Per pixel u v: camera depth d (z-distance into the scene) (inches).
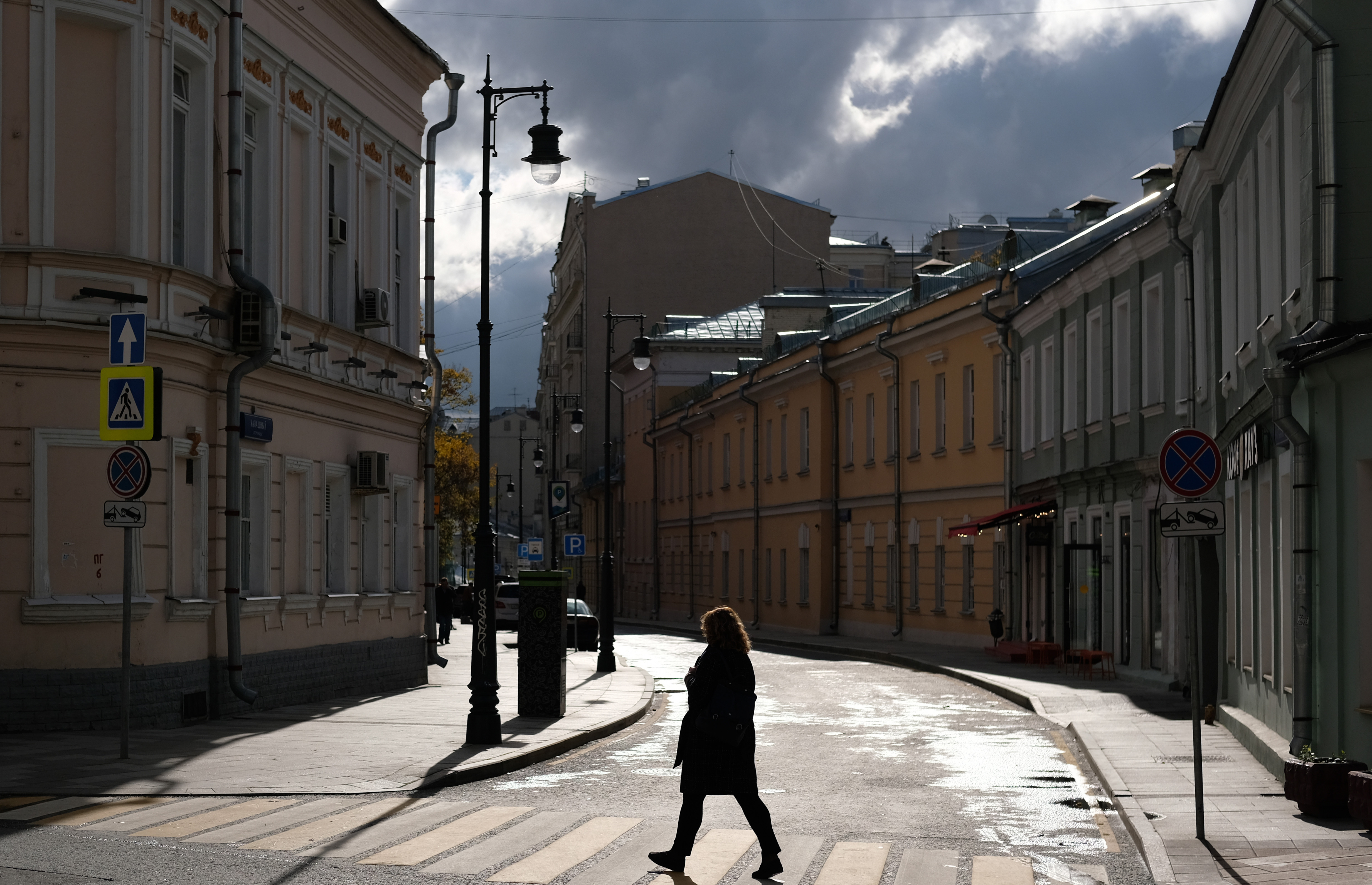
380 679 931.3
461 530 2632.9
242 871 353.4
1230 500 732.7
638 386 2891.2
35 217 622.8
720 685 374.3
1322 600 496.7
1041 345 1286.9
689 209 2974.9
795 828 441.1
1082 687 962.1
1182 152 1295.5
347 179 900.0
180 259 691.4
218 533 704.4
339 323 891.4
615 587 3046.3
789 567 2022.6
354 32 903.1
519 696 765.9
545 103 731.4
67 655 618.2
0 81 620.1
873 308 2017.7
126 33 645.3
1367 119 508.4
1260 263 633.6
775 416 2094.0
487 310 675.4
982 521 1275.8
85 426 626.8
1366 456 459.5
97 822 416.5
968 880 364.8
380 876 354.0
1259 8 556.4
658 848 401.1
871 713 848.9
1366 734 457.4
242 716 723.4
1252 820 441.7
